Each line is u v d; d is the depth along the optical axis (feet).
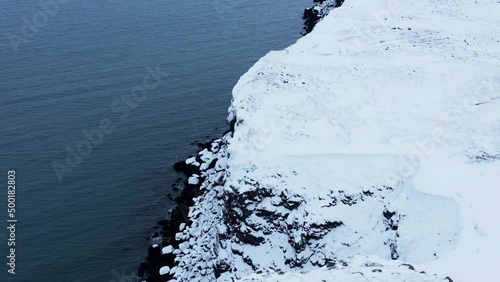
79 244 115.14
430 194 84.38
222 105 169.68
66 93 173.68
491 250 67.15
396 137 101.19
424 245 78.95
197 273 106.01
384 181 92.38
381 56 139.54
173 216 123.95
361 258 69.56
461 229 74.02
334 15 176.04
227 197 100.17
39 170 136.05
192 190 132.46
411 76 125.18
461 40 145.89
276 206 95.25
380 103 114.32
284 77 130.41
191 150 148.66
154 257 111.96
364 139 101.50
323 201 92.12
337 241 89.15
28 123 155.74
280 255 93.86
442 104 111.65
